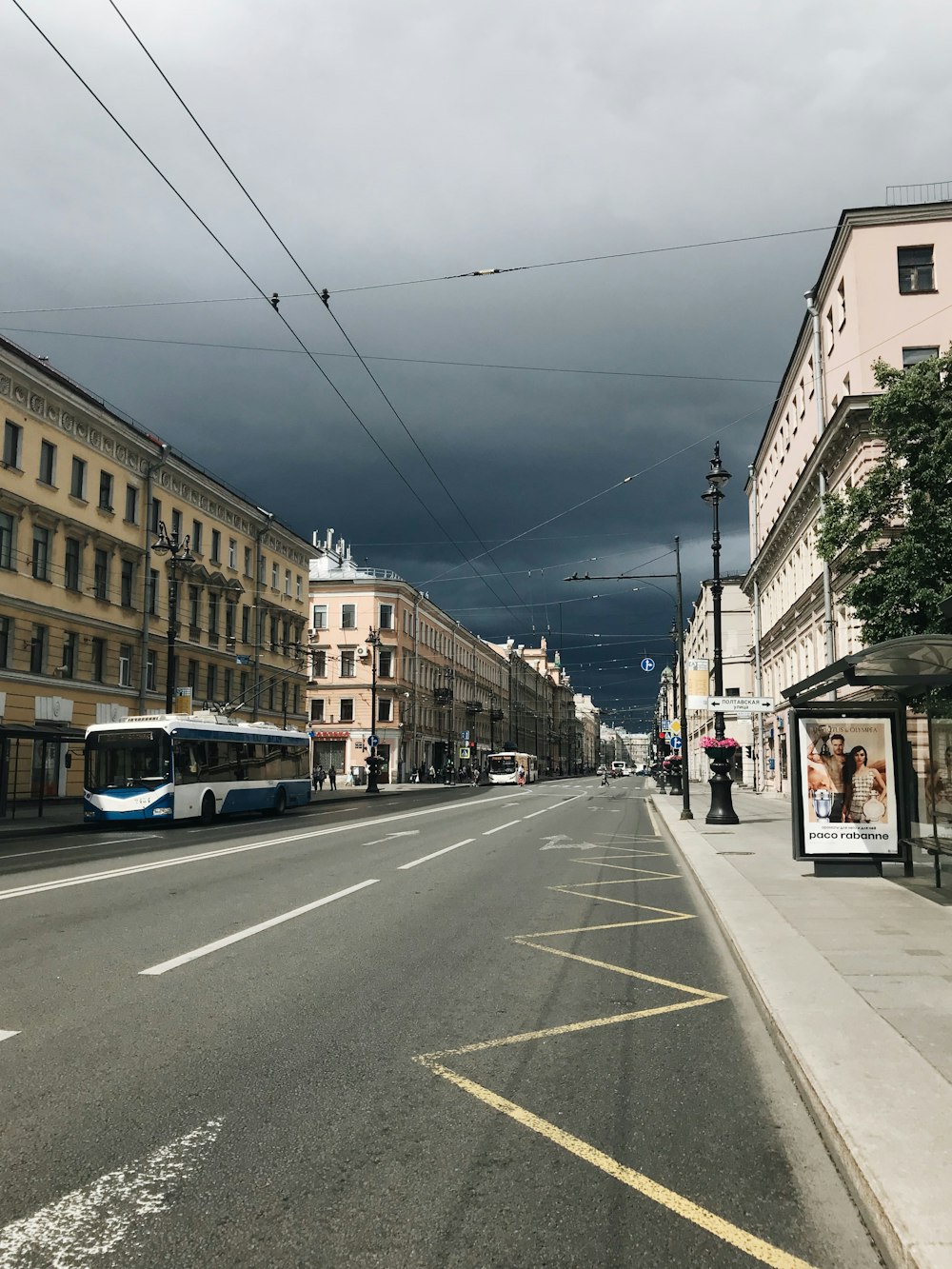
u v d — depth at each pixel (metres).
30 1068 5.10
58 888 12.08
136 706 37.59
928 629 15.48
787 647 42.59
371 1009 6.36
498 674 111.19
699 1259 3.25
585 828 24.41
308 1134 4.26
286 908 10.52
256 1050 5.45
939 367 15.85
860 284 29.72
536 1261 3.21
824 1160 4.05
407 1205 3.59
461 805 37.34
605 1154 4.09
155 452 39.06
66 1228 3.41
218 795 27.78
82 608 34.44
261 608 50.47
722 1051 5.58
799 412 38.69
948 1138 3.99
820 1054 5.12
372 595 69.69
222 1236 3.36
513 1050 5.54
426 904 10.95
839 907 10.30
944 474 15.42
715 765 24.19
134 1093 4.74
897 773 13.16
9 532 30.72
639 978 7.47
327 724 69.25
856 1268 3.21
